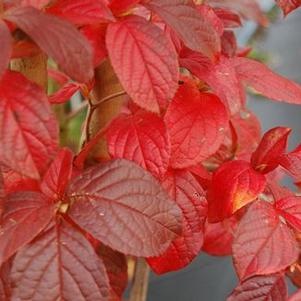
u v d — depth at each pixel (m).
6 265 0.80
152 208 0.79
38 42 0.70
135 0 0.78
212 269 2.15
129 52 0.76
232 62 0.90
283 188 0.90
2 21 0.70
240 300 0.85
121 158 0.80
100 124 0.91
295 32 3.48
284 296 0.85
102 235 0.77
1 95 0.72
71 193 0.79
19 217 0.77
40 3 0.74
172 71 0.76
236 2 1.22
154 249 0.78
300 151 0.89
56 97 0.91
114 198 0.79
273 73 0.91
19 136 0.71
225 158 1.00
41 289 0.76
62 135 1.21
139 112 0.84
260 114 2.87
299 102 0.89
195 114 0.85
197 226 0.87
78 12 0.75
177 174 0.87
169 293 2.06
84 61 0.71
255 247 0.81
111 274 0.88
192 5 0.80
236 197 0.85
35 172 0.71
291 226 0.86
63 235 0.78
